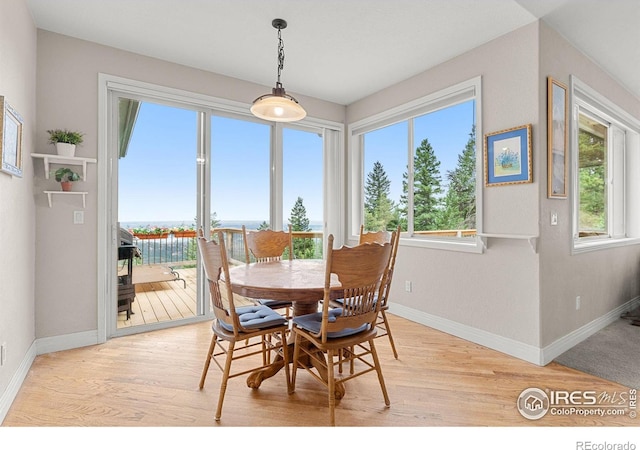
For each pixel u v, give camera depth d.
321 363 1.92
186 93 3.12
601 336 2.91
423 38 2.65
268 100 2.21
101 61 2.73
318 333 1.77
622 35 2.60
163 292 3.16
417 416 1.74
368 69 3.22
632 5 2.22
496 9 2.26
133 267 3.02
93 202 2.70
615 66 3.11
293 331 2.11
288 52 2.89
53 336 2.54
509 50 2.54
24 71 2.15
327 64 3.12
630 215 3.92
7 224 1.83
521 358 2.46
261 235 3.00
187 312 3.27
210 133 3.36
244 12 2.32
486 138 2.69
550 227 2.47
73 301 2.62
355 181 4.25
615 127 3.73
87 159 2.58
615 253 3.39
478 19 2.38
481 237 2.71
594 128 3.47
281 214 3.82
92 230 2.70
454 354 2.55
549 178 2.44
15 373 1.97
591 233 3.44
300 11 2.31
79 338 2.63
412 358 2.48
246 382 2.08
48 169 2.47
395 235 2.28
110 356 2.46
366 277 1.72
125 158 2.97
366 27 2.50
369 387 2.04
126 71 2.84
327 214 4.23
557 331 2.54
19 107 2.04
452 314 2.99
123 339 2.80
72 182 2.60
